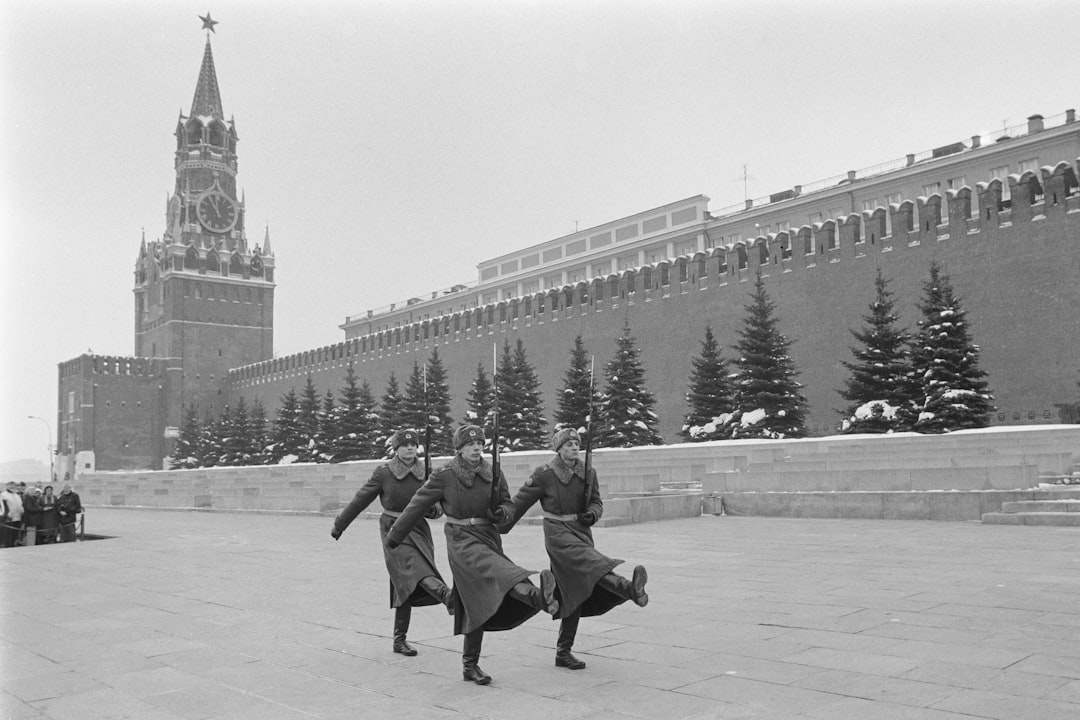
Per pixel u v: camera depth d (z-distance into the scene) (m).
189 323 105.62
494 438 5.85
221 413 102.19
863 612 7.26
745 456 30.05
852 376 41.00
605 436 44.91
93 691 5.67
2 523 20.22
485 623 5.52
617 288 55.72
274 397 93.94
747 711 4.62
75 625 8.30
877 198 54.34
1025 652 5.68
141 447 103.06
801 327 44.75
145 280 118.81
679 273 51.34
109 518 29.34
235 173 114.19
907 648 5.90
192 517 28.34
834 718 4.43
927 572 9.41
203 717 5.01
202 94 114.44
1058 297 35.31
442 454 57.31
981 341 37.69
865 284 42.22
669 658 5.95
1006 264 37.09
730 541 13.58
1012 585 8.35
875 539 13.02
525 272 81.50
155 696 5.50
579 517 5.93
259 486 39.88
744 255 48.94
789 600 8.02
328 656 6.52
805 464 23.62
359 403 63.75
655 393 51.97
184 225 108.69
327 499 26.19
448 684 5.54
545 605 5.14
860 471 17.95
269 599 9.54
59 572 13.13
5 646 7.29
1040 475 18.64
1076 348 34.62
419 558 6.47
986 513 14.91
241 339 109.12
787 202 59.16
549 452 34.41
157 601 9.73
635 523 17.73
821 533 14.32
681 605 8.01
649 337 52.69
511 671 5.81
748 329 40.78
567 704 4.94
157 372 105.00
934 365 33.66
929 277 39.72
